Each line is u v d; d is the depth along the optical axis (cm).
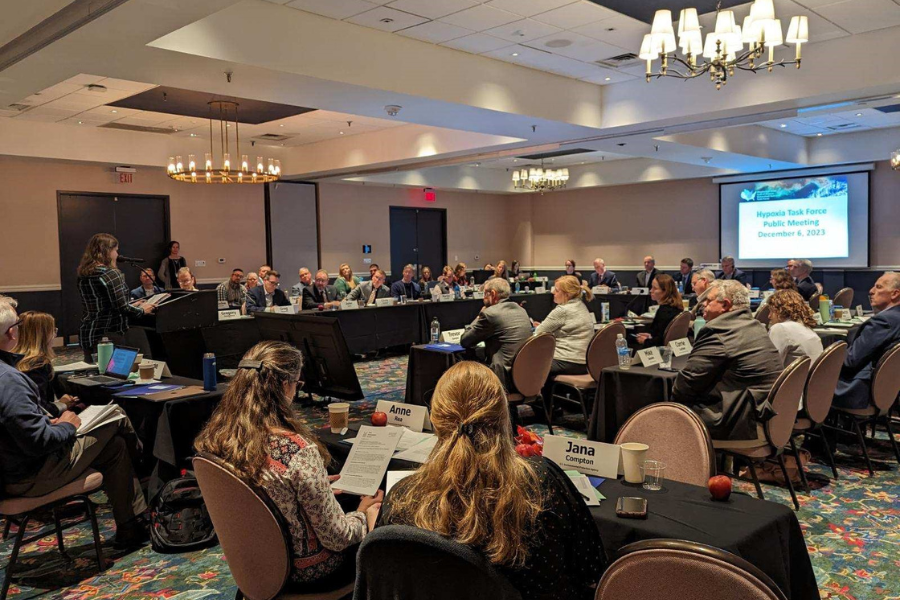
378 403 275
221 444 188
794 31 504
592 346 504
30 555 325
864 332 421
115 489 328
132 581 296
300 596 189
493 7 576
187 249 1235
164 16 440
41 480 287
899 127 1162
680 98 793
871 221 1244
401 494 145
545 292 1182
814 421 380
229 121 996
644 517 182
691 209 1491
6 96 645
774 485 398
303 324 461
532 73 781
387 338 913
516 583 133
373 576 138
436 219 1670
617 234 1622
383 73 643
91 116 948
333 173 1253
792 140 1234
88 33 470
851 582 281
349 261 1477
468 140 1002
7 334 299
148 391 365
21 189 1045
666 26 514
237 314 727
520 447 178
